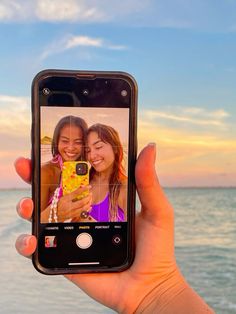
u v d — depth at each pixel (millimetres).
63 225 258
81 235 259
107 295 256
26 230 2566
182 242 2857
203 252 2619
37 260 257
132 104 263
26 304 1581
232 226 3477
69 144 260
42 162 258
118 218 259
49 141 259
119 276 257
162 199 254
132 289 253
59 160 259
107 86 260
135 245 259
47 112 259
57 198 259
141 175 248
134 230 259
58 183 259
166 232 257
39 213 258
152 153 246
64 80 259
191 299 247
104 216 260
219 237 3020
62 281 1687
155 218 256
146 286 254
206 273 2344
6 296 1605
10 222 2652
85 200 260
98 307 1512
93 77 261
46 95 258
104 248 259
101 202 260
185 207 4055
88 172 261
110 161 262
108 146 261
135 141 262
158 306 249
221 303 2018
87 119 262
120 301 253
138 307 253
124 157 262
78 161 260
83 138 261
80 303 1535
